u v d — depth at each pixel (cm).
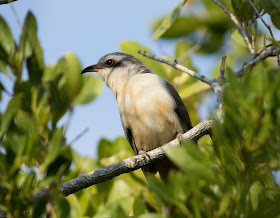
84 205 778
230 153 422
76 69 876
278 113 397
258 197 425
